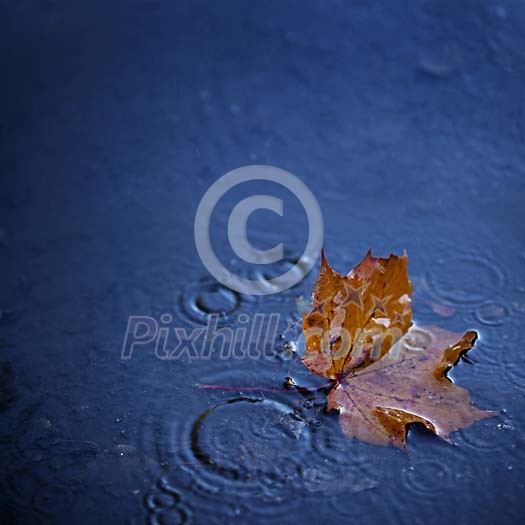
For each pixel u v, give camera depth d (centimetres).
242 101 163
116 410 142
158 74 166
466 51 166
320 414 141
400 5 170
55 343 146
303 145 159
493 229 152
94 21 171
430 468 138
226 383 143
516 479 138
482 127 159
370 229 152
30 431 142
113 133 161
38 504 138
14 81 166
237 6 172
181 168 158
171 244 152
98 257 152
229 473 139
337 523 137
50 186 157
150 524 137
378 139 159
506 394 141
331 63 166
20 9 173
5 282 150
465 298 147
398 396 140
